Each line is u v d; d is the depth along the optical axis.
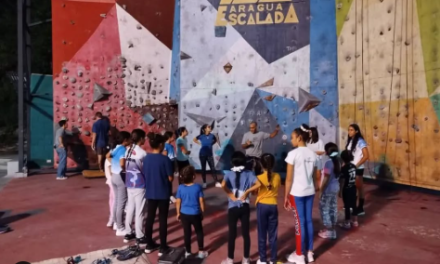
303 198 4.38
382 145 8.73
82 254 4.62
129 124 11.09
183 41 10.35
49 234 5.50
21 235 5.46
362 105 9.18
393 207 7.05
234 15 10.16
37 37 16.30
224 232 5.59
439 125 7.34
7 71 17.69
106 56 10.97
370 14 8.90
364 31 9.07
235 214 4.22
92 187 8.90
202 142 9.05
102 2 10.95
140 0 11.05
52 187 8.91
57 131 9.99
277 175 4.25
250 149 8.02
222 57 10.21
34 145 11.15
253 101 10.09
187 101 10.34
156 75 11.22
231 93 10.18
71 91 10.84
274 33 10.03
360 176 6.39
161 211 4.63
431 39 7.45
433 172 7.50
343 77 9.70
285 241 5.18
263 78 10.06
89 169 10.95
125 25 11.04
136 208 5.00
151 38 11.16
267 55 10.05
